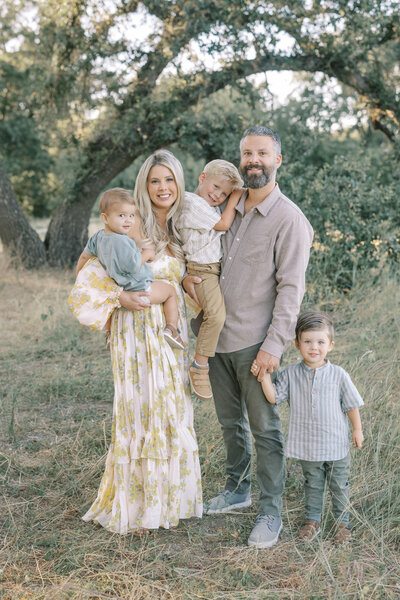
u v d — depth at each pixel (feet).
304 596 8.70
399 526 10.44
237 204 10.25
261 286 10.15
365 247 25.84
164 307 10.37
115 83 36.68
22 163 107.65
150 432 10.11
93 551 9.98
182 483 10.52
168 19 33.73
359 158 30.25
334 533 10.43
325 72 36.96
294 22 32.96
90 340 23.45
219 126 37.24
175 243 10.53
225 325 10.37
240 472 11.50
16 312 27.73
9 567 9.59
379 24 33.73
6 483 12.54
